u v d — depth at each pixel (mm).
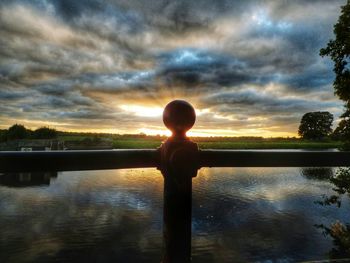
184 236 848
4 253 20562
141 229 26156
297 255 20422
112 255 20766
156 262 19609
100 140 72375
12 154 795
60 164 846
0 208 31906
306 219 28797
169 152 830
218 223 27281
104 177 52812
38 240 23359
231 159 981
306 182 48406
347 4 8742
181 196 839
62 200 36000
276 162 1065
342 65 8953
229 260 19594
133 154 884
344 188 9062
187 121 831
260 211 31406
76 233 24953
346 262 1443
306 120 108500
